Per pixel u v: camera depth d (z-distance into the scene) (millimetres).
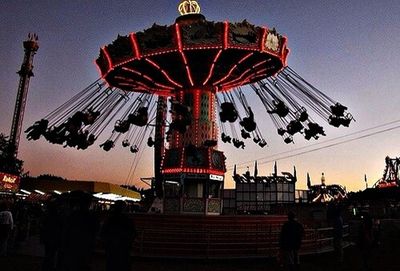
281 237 10016
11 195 34031
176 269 11922
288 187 42844
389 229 19688
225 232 15578
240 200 42375
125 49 21281
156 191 26016
